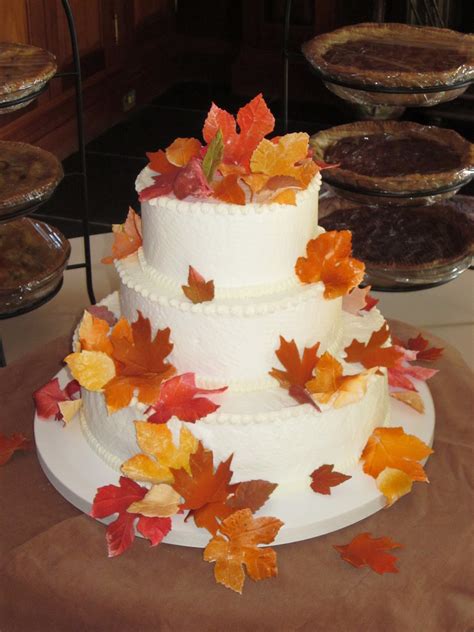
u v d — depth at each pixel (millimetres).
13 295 1543
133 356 1105
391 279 1487
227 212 1041
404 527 1111
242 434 1078
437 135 1573
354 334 1221
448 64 1440
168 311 1085
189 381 1085
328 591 1037
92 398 1172
